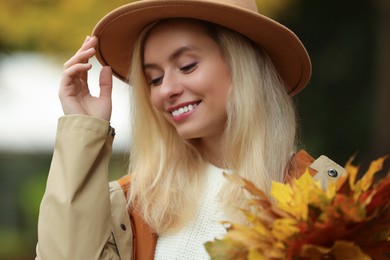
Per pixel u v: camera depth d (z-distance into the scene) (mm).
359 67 9883
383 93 9242
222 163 2445
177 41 2328
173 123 2385
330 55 9930
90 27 7004
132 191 2465
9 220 11664
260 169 2332
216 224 2350
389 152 9094
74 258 2262
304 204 1769
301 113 9977
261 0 7258
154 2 2297
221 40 2365
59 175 2320
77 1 6965
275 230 1753
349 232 1773
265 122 2381
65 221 2273
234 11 2291
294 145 2516
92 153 2342
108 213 2340
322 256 1783
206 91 2330
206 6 2281
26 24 7152
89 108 2461
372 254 1813
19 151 13164
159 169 2455
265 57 2461
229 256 1779
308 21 9805
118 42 2520
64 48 7203
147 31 2400
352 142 9984
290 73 2557
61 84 2441
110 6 6957
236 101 2355
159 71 2377
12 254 10211
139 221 2449
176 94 2336
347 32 9867
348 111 9953
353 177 1789
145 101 2467
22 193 11781
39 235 2293
